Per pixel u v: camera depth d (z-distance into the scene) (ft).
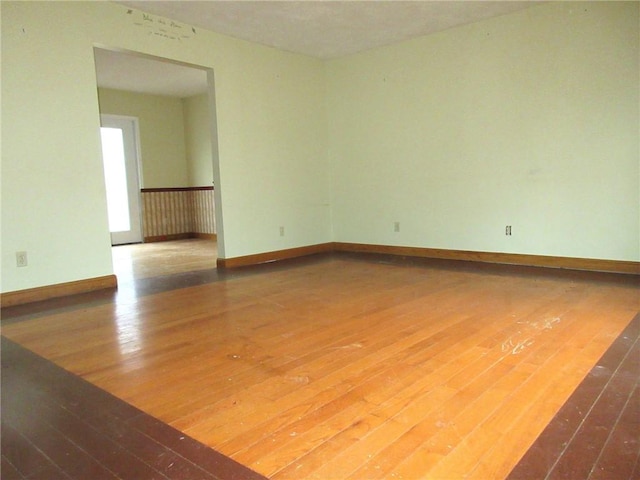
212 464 4.67
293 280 13.69
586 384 6.15
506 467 4.45
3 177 11.22
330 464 4.61
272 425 5.40
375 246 18.95
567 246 14.10
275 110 17.63
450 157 16.33
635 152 12.67
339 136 19.49
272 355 7.61
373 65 17.97
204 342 8.36
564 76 13.62
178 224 27.25
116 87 23.62
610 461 4.47
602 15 12.83
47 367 7.39
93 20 12.54
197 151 26.81
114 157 24.63
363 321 9.30
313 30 15.46
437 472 4.41
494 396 5.90
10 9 11.16
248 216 16.93
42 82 11.75
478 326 8.73
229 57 15.96
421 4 13.43
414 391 6.13
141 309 10.77
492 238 15.64
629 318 8.91
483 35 15.06
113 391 6.44
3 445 5.14
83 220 12.66
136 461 4.77
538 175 14.42
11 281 11.44
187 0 12.78
